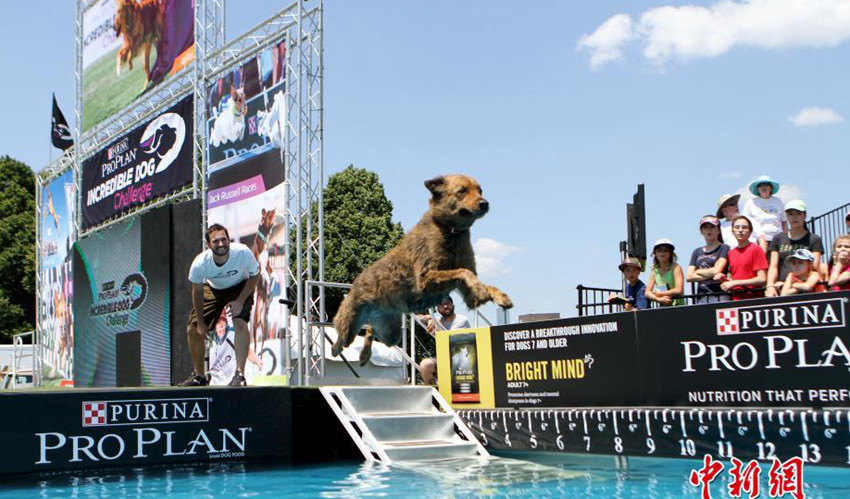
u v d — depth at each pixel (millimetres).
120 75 14117
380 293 6637
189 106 12086
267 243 10273
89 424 6039
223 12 12148
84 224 15562
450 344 7742
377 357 10984
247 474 6008
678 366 5816
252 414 6758
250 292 7238
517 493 4805
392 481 5449
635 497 4570
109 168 14477
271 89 10391
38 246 18500
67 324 16547
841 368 4973
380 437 6855
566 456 6625
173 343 12016
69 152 16594
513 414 6844
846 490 4555
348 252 24781
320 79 10242
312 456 6992
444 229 6258
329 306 24375
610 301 6652
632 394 6086
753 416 5250
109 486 5445
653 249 6980
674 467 5730
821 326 5078
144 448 6246
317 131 10273
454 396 7672
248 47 10883
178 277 11922
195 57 11828
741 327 5484
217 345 11094
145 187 13203
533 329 6867
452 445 6863
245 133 10828
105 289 13977
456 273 6012
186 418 6445
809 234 6227
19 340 20234
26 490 5285
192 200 11695
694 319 5750
